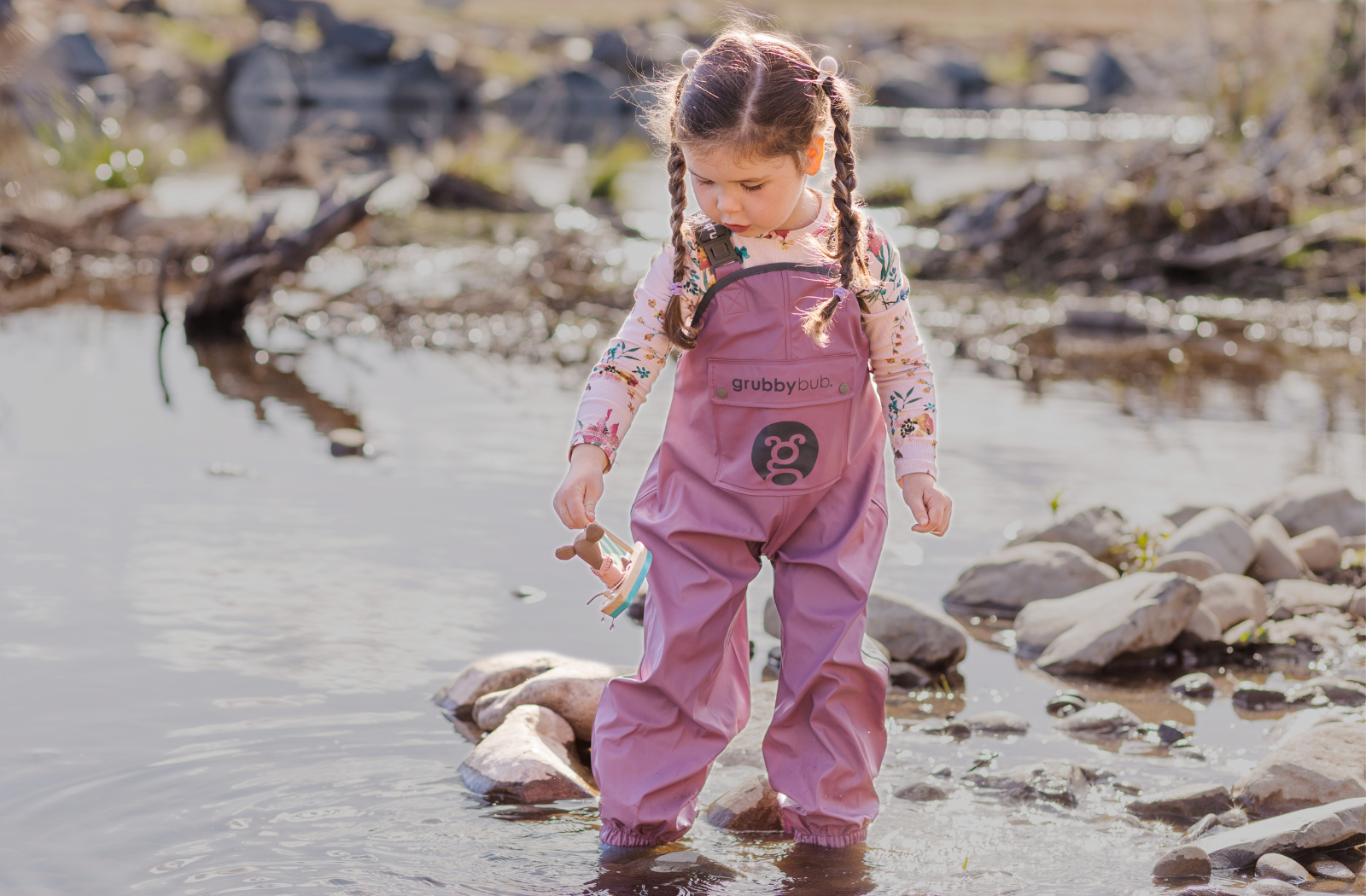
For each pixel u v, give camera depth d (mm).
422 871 2283
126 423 5414
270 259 7562
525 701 2908
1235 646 3570
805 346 2387
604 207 13656
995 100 31359
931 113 29641
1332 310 9477
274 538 4070
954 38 37375
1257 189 10883
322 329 7926
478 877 2270
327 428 5492
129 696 2945
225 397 6000
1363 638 3658
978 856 2383
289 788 2572
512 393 6355
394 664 3191
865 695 2469
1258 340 8445
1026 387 6852
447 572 3834
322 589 3660
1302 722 2988
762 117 2238
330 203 7777
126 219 10742
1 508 4230
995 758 2824
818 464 2430
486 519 4332
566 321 8430
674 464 2473
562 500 2393
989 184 14922
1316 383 7078
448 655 3254
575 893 2221
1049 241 10969
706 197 2355
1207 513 4219
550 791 2604
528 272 9516
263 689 3014
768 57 2291
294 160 13727
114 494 4441
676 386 2494
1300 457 5410
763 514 2428
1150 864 2359
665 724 2414
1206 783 2715
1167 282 10492
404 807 2521
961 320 8828
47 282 9172
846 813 2426
